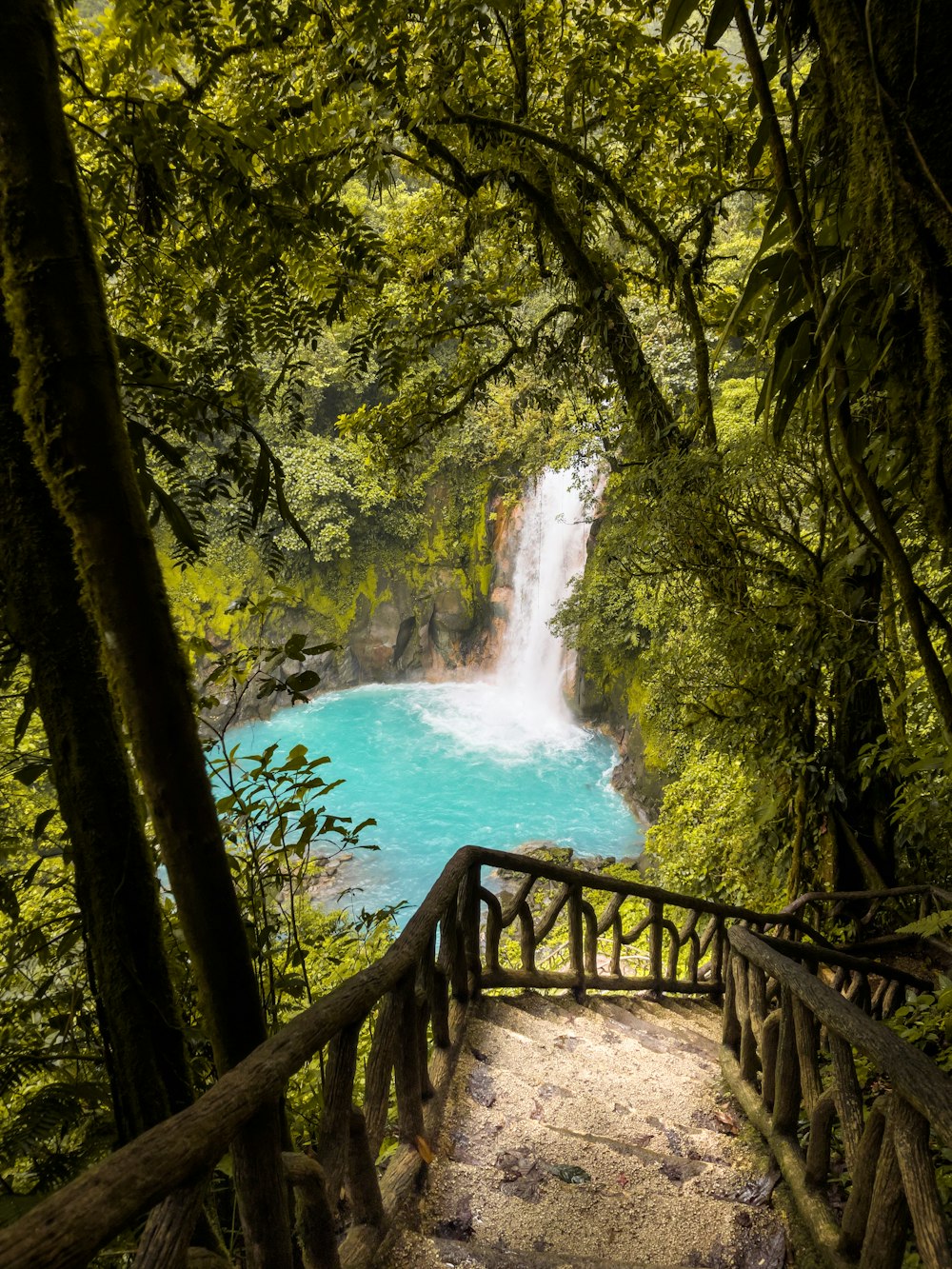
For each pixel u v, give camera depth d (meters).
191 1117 1.46
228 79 5.04
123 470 1.65
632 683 17.05
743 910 6.52
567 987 5.38
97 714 1.83
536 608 21.59
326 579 22.58
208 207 3.32
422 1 4.84
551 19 6.82
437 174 7.48
